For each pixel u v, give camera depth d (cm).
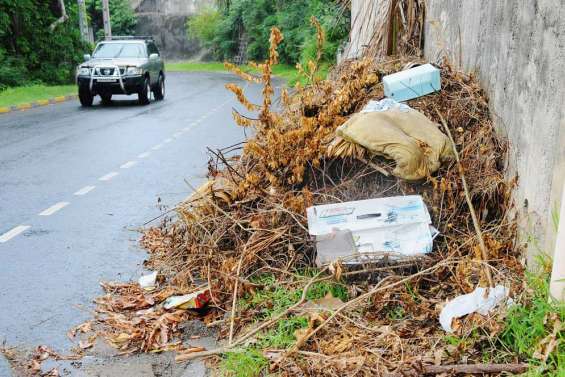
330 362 324
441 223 450
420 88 553
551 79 372
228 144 1159
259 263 454
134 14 5850
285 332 364
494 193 457
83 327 405
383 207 442
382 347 339
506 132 463
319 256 423
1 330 403
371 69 659
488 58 522
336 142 485
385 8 983
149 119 1584
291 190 498
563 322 297
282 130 549
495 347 321
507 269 392
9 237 593
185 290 451
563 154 348
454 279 399
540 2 395
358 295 400
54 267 515
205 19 5381
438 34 744
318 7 2230
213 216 498
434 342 337
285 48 3972
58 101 2119
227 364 338
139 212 683
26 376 346
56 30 2775
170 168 934
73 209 696
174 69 4906
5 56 2539
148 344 378
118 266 517
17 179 856
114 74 1884
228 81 3394
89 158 1020
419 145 464
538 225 385
